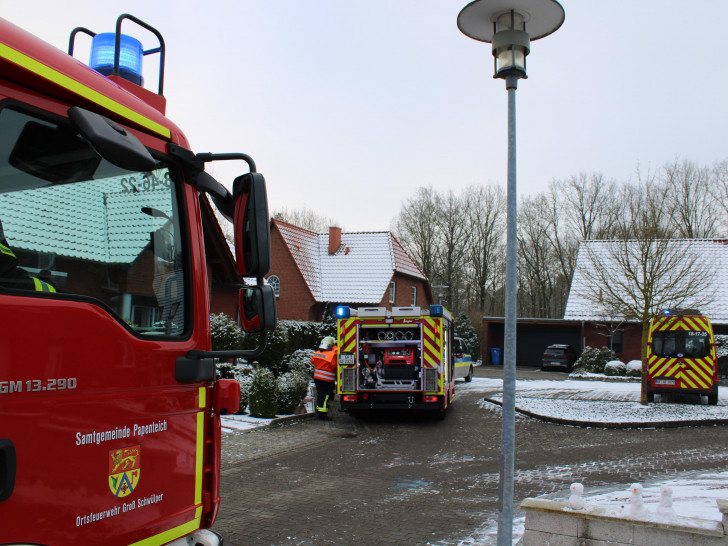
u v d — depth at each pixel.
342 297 35.78
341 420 14.07
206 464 2.89
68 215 2.23
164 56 3.32
